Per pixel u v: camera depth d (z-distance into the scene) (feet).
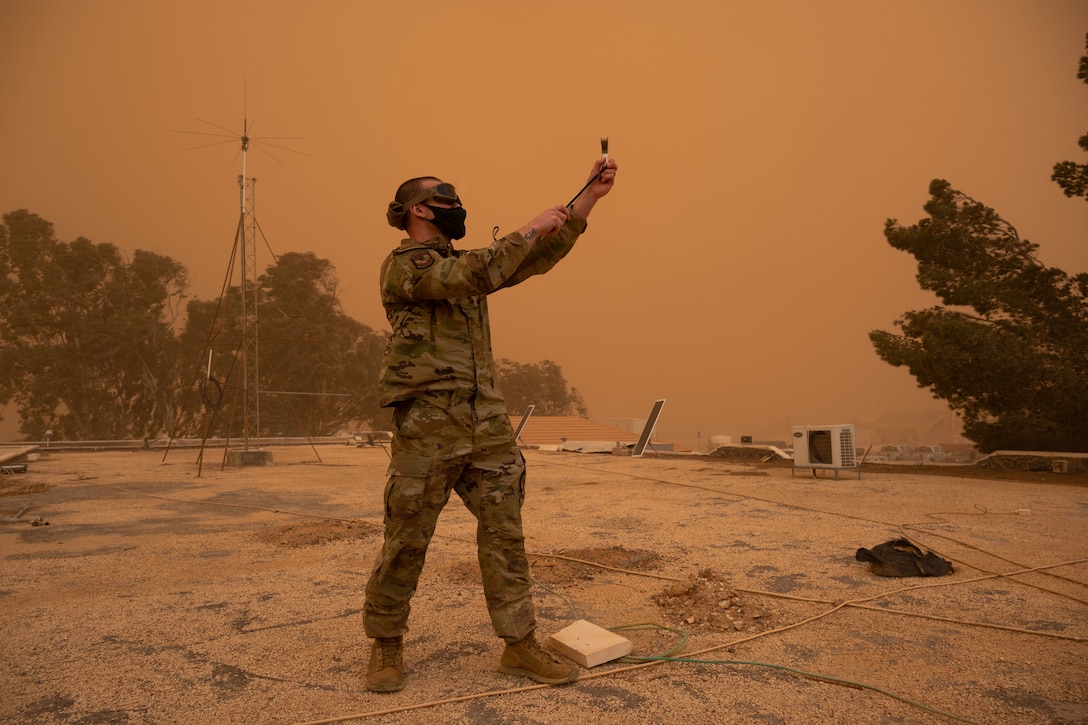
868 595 12.80
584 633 10.05
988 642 10.29
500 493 9.00
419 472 8.48
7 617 11.93
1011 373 45.21
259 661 9.77
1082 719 7.72
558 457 55.47
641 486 31.42
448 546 17.65
